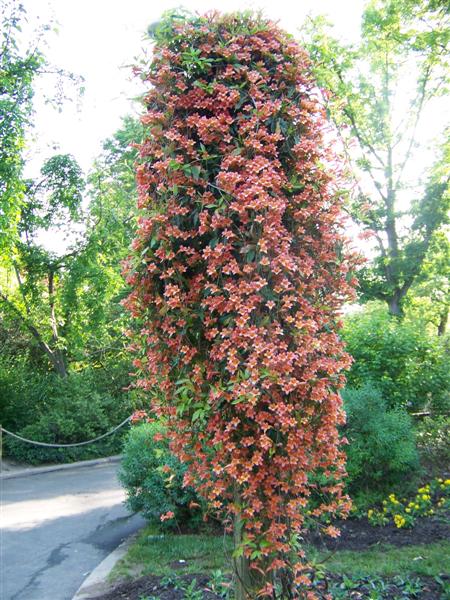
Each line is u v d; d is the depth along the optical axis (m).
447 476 6.75
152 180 2.78
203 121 2.62
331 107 3.02
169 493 5.68
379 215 17.81
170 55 2.76
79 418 12.03
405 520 5.36
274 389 2.51
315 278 2.77
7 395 11.95
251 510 2.51
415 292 19.48
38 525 6.70
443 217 17.30
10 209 10.76
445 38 13.64
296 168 2.71
